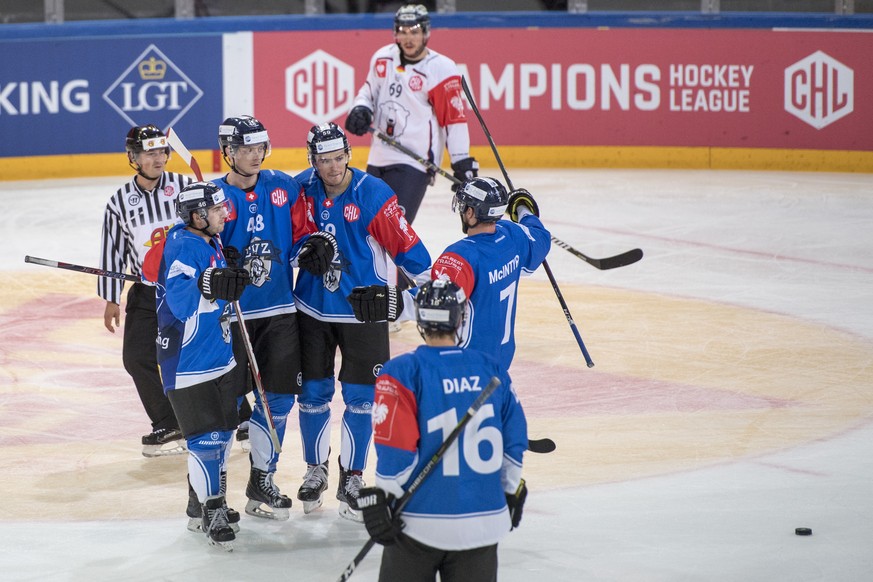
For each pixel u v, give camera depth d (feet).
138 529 60.70
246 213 61.00
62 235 136.67
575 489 64.85
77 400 82.38
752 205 149.38
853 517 60.18
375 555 57.31
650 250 126.11
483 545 42.37
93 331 100.07
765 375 84.99
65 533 60.08
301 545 58.70
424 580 43.55
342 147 59.93
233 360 58.70
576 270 118.52
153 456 71.82
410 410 42.29
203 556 57.21
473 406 41.91
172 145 69.92
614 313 102.63
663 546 57.16
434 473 42.22
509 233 57.11
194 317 56.44
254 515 62.69
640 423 75.41
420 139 102.17
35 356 92.68
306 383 62.69
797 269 117.19
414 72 100.99
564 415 77.25
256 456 61.87
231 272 54.95
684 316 101.19
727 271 116.67
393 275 64.18
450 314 43.57
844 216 141.90
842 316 100.27
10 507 63.57
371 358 61.67
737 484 65.10
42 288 114.11
